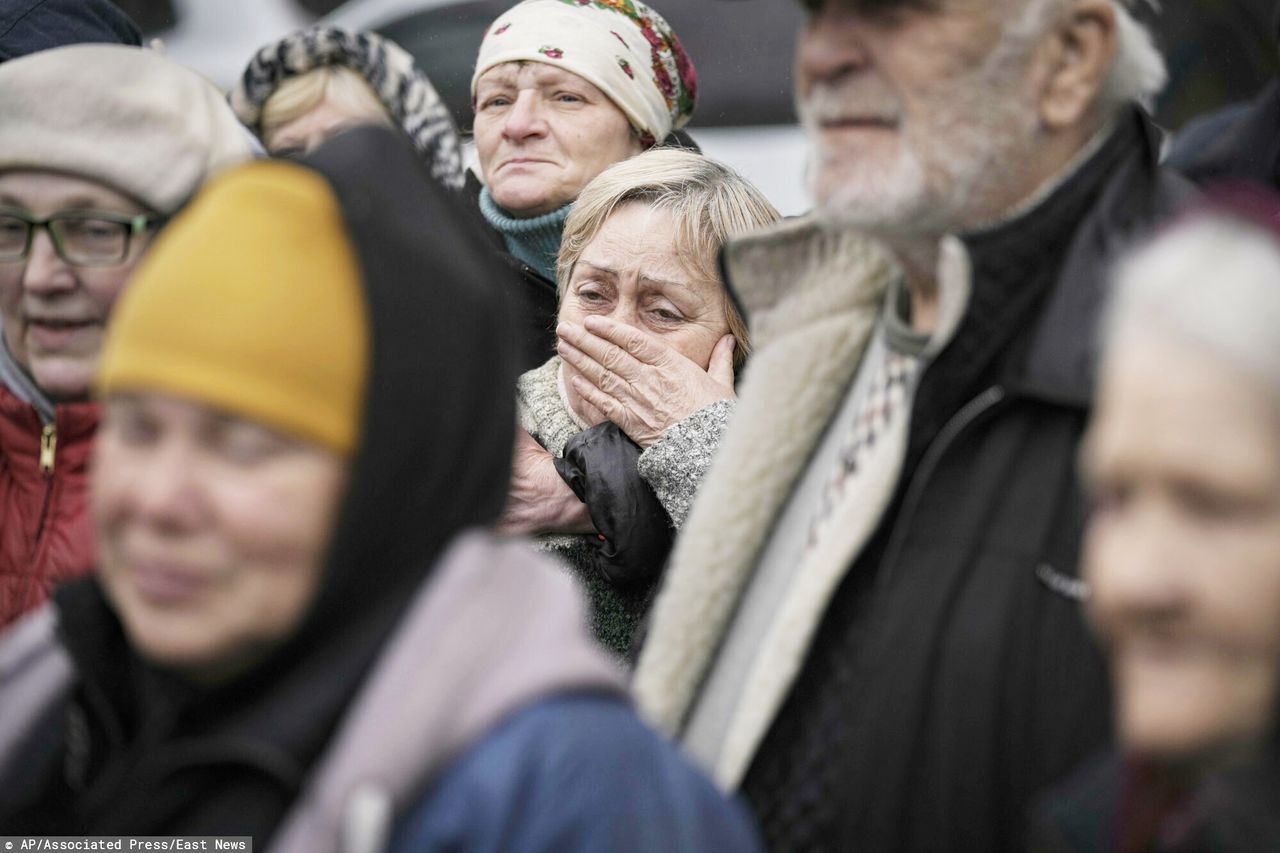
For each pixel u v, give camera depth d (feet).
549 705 13.64
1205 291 11.84
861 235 18.84
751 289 21.11
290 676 14.29
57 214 21.72
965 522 17.12
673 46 34.53
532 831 13.08
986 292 17.89
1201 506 11.72
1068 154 18.42
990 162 17.87
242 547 13.93
